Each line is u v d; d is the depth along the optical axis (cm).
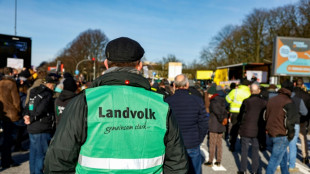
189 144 323
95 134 116
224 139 785
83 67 4953
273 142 397
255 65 1641
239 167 512
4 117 458
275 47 1359
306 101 542
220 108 494
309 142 703
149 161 123
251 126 443
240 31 3344
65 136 116
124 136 119
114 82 131
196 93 601
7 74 475
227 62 3525
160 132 126
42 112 365
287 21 2805
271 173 397
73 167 119
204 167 510
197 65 4244
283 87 401
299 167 512
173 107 328
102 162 117
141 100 127
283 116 385
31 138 375
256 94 461
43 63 782
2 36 882
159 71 4622
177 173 133
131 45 139
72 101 125
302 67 1368
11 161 472
